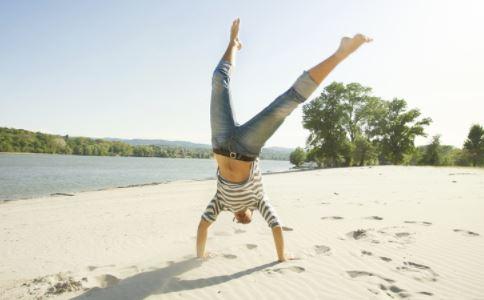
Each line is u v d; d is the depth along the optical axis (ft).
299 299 11.89
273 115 11.03
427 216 25.80
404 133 198.59
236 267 15.17
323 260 15.74
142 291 12.86
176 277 14.21
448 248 17.29
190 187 69.41
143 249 20.24
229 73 12.31
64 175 135.54
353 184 62.39
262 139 11.53
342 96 198.18
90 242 23.06
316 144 202.90
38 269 17.46
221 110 11.84
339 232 21.39
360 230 21.02
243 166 12.26
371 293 12.16
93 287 13.47
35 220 34.19
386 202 34.73
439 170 99.91
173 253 18.44
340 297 11.93
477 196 38.32
